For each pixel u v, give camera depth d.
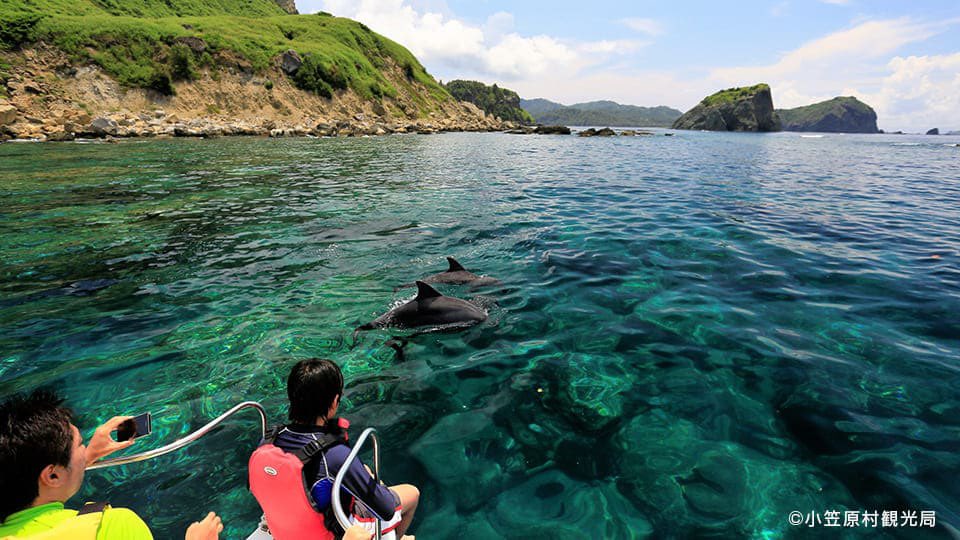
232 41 65.12
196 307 7.63
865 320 7.16
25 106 43.75
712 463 4.26
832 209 15.87
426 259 10.23
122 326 6.94
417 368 5.88
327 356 6.15
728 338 6.61
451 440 4.55
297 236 11.88
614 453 4.39
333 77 73.50
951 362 5.92
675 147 52.72
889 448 4.41
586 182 22.23
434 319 7.05
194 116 55.69
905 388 5.37
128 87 53.03
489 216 14.33
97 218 13.31
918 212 15.52
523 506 3.78
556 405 5.12
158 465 4.16
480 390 5.40
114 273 9.12
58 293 8.12
